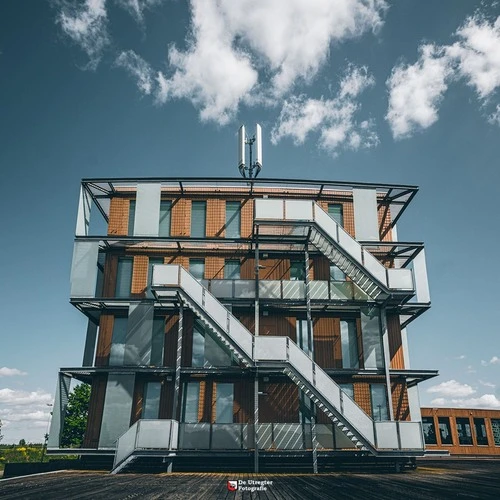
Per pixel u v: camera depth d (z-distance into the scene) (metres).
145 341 20.44
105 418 19.36
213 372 20.06
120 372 20.03
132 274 22.20
